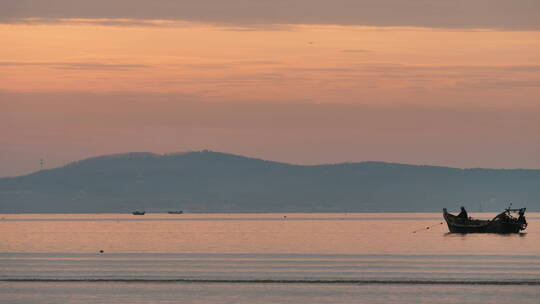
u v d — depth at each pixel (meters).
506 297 128.00
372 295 130.25
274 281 143.75
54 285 140.50
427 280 143.38
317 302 124.88
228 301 125.81
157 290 135.25
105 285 140.12
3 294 131.38
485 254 194.88
